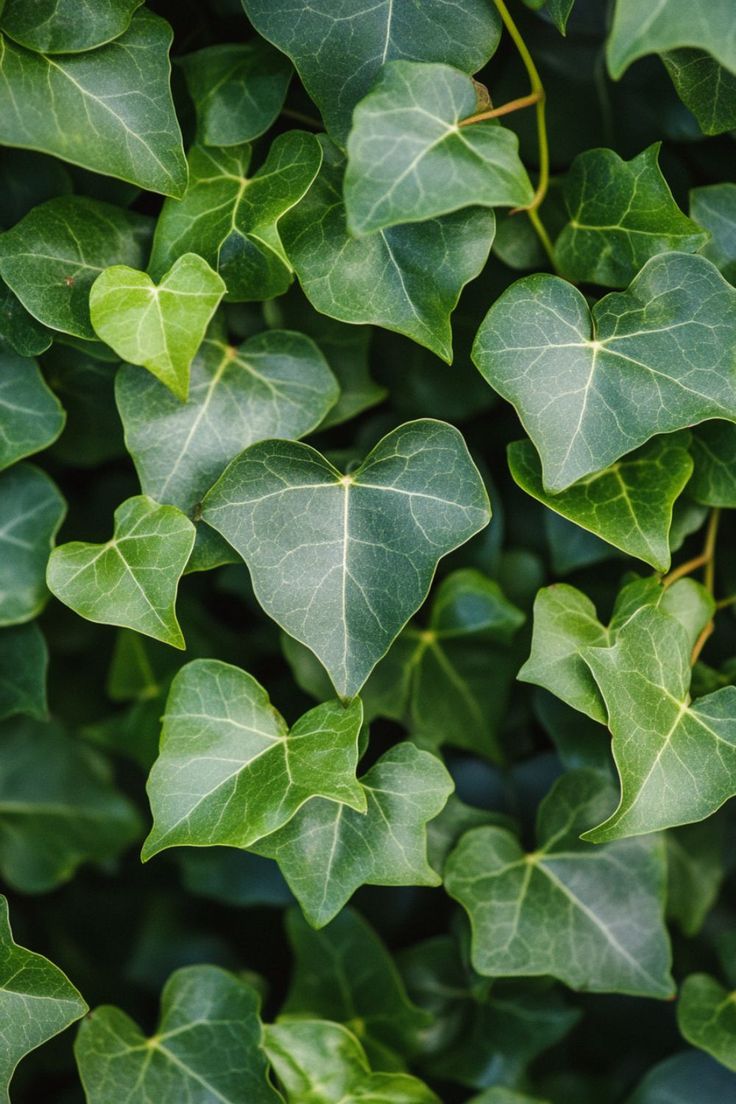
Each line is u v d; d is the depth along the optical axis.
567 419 0.48
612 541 0.49
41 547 0.51
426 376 0.52
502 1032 0.54
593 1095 0.56
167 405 0.49
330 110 0.48
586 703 0.49
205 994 0.52
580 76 0.51
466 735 0.53
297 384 0.50
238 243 0.48
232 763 0.49
